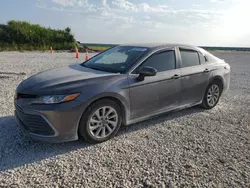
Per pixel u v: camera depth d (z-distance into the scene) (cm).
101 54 485
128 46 466
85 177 264
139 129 408
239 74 1100
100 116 346
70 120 316
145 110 398
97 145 344
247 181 265
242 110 535
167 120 457
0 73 872
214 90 532
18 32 2666
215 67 521
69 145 340
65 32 3044
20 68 1038
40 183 250
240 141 371
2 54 1825
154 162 300
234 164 302
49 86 323
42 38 2803
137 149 335
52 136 314
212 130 414
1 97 561
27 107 317
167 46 445
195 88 477
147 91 391
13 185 245
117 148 336
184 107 470
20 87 352
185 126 429
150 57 407
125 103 366
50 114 306
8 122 412
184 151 333
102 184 252
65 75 365
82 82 335
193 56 486
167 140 368
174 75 430
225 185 257
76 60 1551
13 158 298
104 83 345
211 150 338
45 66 1147
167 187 251
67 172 272
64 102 311
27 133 330
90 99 325
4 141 342
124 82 362
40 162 292
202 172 281
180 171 281
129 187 249
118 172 275
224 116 490
